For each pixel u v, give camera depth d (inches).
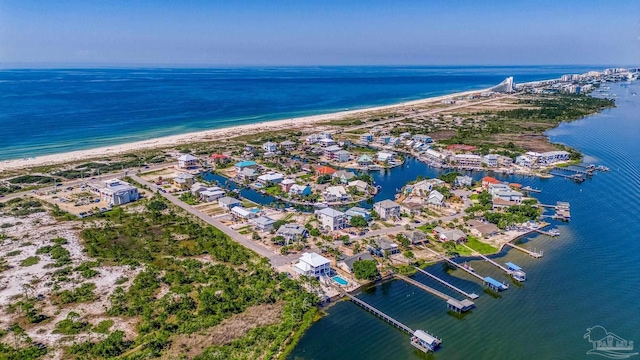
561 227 5029.5
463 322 3277.6
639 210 5556.1
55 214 5177.2
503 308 3457.2
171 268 3922.2
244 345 2893.7
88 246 4345.5
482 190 6250.0
